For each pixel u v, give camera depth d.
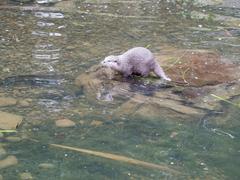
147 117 4.83
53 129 4.51
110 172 3.84
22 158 4.00
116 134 4.47
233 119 4.85
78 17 8.12
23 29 7.35
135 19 8.14
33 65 6.00
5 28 7.35
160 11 8.72
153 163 4.01
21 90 5.31
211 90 5.50
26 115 4.75
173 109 5.02
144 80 5.77
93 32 7.37
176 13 8.62
